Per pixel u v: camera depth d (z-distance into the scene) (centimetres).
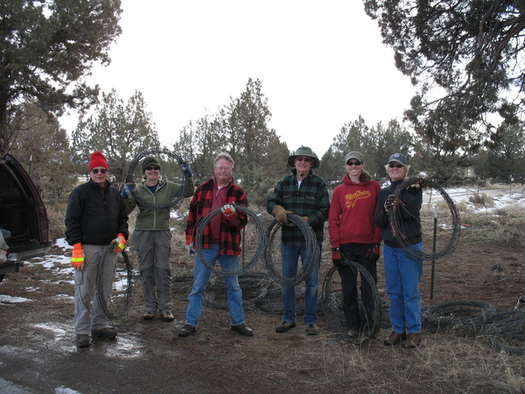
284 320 482
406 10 881
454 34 852
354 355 396
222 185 478
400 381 345
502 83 732
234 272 444
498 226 1237
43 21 1243
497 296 604
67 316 529
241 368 377
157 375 362
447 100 782
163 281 512
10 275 752
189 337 454
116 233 452
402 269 418
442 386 338
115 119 1772
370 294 448
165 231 518
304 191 473
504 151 3809
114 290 646
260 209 1526
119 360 392
